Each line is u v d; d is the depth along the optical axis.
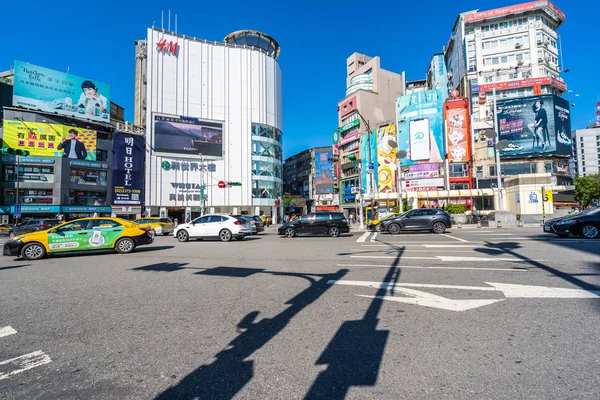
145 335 3.42
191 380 2.50
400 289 5.00
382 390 2.30
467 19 53.22
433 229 16.91
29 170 37.25
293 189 80.62
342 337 3.25
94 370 2.68
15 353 3.04
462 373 2.51
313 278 5.99
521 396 2.18
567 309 3.88
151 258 9.52
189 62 48.03
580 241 10.56
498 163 25.80
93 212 39.84
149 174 44.25
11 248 9.75
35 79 38.12
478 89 48.16
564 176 40.53
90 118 41.31
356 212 52.59
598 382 2.32
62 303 4.71
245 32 54.94
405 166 46.03
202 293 5.11
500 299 4.36
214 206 47.91
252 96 51.44
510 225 22.50
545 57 50.34
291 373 2.57
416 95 45.88
